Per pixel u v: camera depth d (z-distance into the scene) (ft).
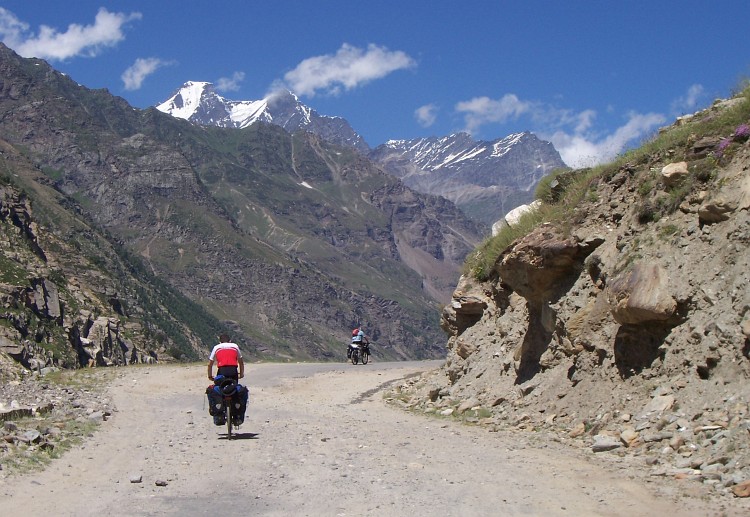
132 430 47.09
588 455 36.81
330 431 46.93
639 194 50.34
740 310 38.09
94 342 280.51
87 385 77.77
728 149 45.73
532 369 54.13
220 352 46.09
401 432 46.47
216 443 42.16
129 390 74.33
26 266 292.20
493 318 65.62
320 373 99.71
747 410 34.30
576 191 58.75
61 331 245.04
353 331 126.52
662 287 42.34
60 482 31.45
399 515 26.50
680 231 44.91
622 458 35.50
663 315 41.60
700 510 26.76
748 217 41.16
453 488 30.53
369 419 54.19
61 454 37.40
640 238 47.06
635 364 43.32
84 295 326.24
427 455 37.91
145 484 31.48
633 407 40.86
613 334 45.70
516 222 68.13
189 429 47.80
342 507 27.58
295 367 113.29
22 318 221.46
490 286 68.23
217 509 27.35
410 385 76.28
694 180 46.11
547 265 52.60
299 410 61.05
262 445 41.29
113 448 40.16
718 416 35.35
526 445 40.42
